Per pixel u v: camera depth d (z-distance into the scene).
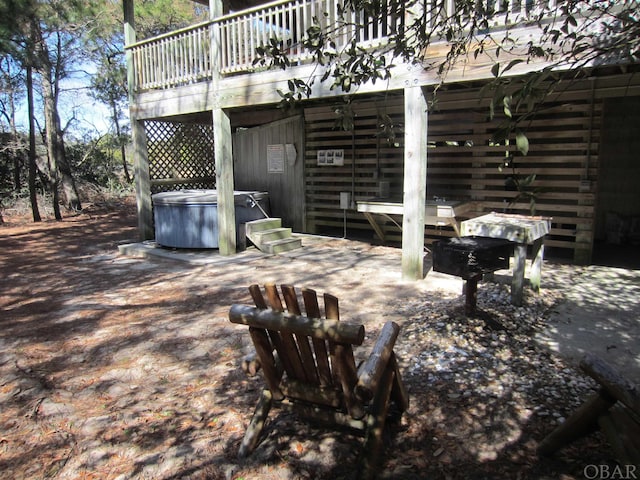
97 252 8.27
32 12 9.22
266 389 2.53
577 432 2.20
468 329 3.86
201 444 2.57
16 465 2.43
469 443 2.47
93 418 2.85
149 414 2.89
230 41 6.94
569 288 5.15
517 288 4.36
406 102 5.33
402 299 4.94
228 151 7.32
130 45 8.36
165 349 3.86
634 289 5.11
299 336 2.20
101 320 4.60
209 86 7.20
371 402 2.34
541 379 3.08
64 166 14.11
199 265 6.95
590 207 6.30
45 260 7.64
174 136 9.66
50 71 12.93
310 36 2.43
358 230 9.52
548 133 6.53
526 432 2.53
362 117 8.43
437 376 3.17
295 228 9.62
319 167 9.12
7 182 15.27
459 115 7.19
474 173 7.22
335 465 2.37
